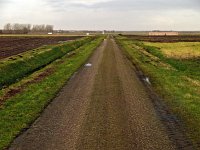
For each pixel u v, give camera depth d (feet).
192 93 61.46
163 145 32.35
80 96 56.95
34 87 65.98
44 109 47.70
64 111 46.39
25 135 35.81
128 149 31.32
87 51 175.32
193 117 42.86
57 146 32.22
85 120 41.73
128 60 123.54
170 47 238.07
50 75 83.46
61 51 175.22
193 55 163.43
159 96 57.00
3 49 189.88
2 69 85.20
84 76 81.15
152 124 39.81
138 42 316.40
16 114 44.52
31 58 118.21
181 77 83.20
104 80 74.49
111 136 35.29
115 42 305.12
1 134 35.88
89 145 32.48
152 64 112.47
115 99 54.44
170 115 44.01
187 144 32.55
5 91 61.93
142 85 68.18
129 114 44.68
